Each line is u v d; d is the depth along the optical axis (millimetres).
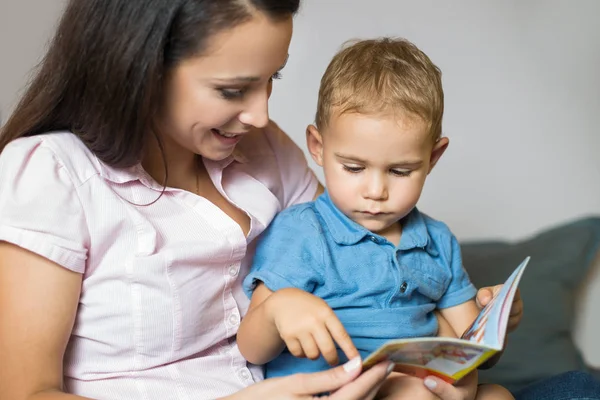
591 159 2426
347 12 2350
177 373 1189
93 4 1088
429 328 1305
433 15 2377
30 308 1062
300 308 1065
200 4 1046
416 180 1257
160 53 1065
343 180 1252
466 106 2412
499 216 2439
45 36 2213
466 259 2197
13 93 2232
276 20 1073
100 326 1145
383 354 979
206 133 1150
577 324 2439
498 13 2387
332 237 1294
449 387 1093
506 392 1271
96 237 1125
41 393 1048
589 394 1270
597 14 2383
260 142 1460
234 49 1063
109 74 1076
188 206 1228
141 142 1119
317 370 1254
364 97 1210
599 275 2420
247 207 1326
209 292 1212
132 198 1171
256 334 1154
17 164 1105
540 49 2404
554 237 2279
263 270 1271
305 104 2350
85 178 1131
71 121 1162
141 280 1141
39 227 1070
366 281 1270
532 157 2428
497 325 997
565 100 2418
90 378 1156
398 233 1340
